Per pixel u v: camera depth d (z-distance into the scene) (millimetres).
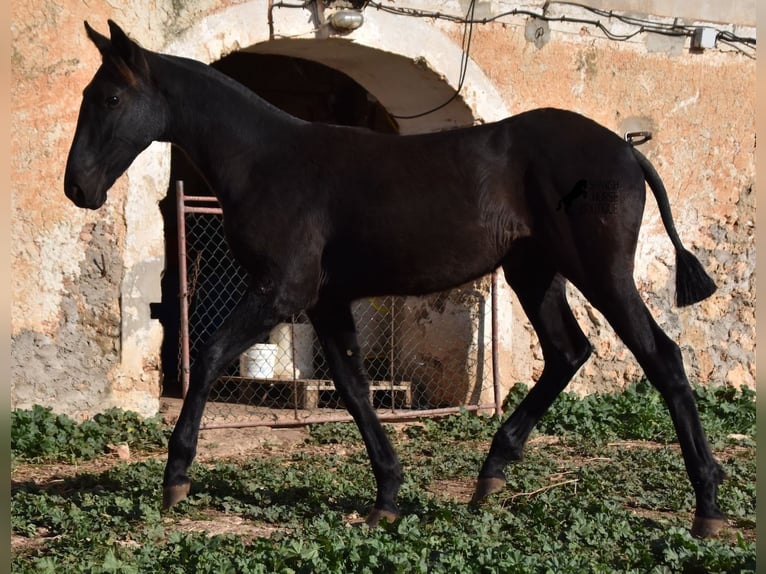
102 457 7906
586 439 9055
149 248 8930
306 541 5211
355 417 6000
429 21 9766
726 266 11297
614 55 10680
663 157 10969
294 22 9250
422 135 5910
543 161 5711
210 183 6008
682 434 5641
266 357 10203
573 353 6336
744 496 6727
